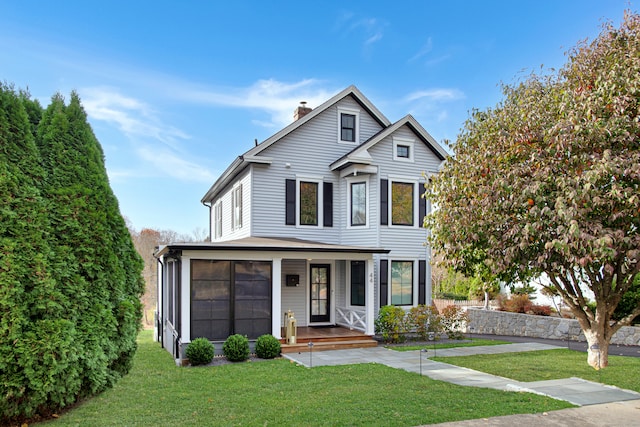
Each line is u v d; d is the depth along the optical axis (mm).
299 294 15227
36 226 5223
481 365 9914
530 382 8125
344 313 15219
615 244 6125
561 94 7848
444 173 9352
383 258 15180
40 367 4859
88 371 5582
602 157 6328
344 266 15734
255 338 11805
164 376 8875
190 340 11078
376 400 6836
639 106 6508
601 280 8719
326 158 15953
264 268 12062
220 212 20297
